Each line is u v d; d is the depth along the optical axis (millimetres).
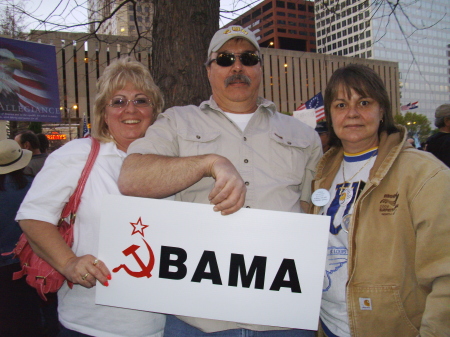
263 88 47531
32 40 5016
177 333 1696
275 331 1654
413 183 1418
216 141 1802
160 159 1410
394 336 1446
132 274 1483
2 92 4488
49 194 1574
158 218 1464
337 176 1809
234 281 1469
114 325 1622
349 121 1605
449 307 1265
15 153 2771
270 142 1852
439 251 1311
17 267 2160
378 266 1462
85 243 1632
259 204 1720
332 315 1639
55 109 4965
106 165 1718
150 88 1960
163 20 2934
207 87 2973
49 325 2420
